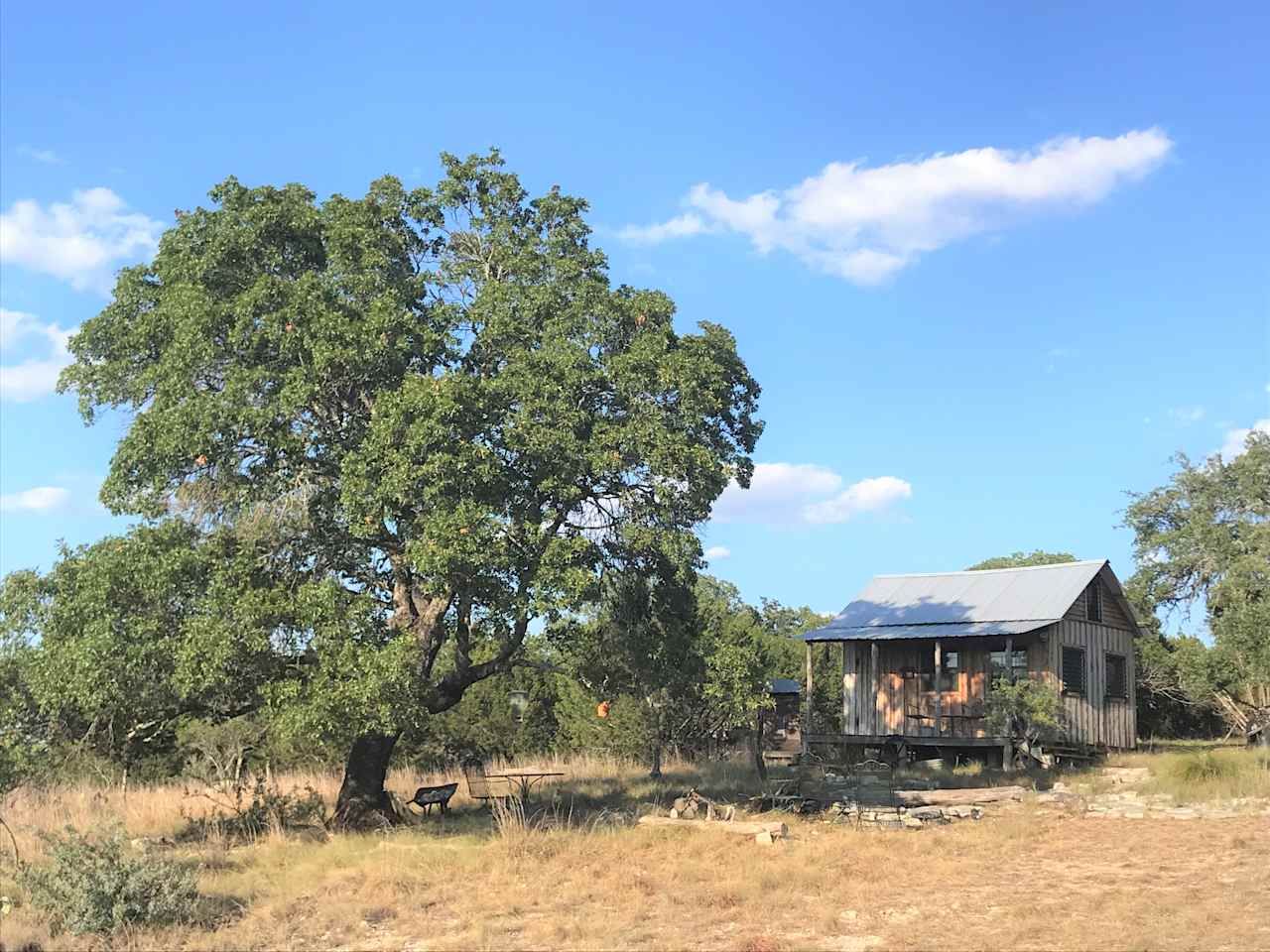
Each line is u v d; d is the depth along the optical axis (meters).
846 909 12.30
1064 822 18.73
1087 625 31.88
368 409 17.06
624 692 22.38
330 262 17.41
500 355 18.16
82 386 17.16
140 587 15.28
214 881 13.91
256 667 15.95
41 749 17.89
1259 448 35.50
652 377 17.86
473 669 19.64
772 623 55.34
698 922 11.78
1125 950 10.09
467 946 10.94
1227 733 36.34
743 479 20.02
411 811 20.72
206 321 16.05
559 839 16.34
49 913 11.82
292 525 16.77
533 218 20.16
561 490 17.14
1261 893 12.39
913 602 33.50
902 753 30.86
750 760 30.77
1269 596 29.92
